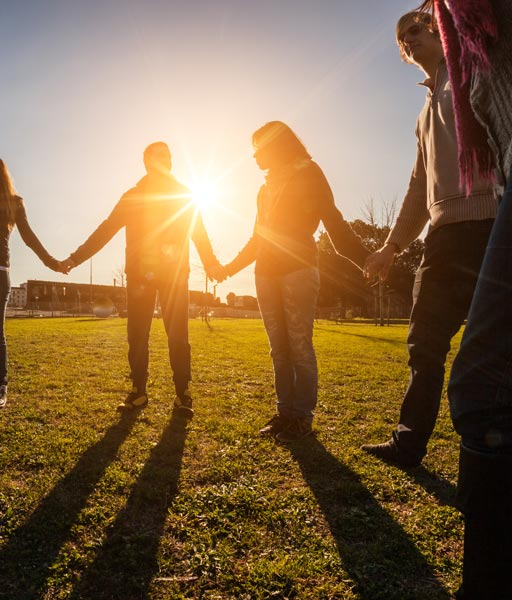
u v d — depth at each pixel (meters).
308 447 2.75
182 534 1.73
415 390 2.45
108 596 1.38
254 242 3.69
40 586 1.41
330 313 50.00
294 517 1.86
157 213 3.60
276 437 2.89
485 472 1.14
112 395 4.06
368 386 4.86
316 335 14.30
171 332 3.53
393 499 2.08
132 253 3.61
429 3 1.59
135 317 3.61
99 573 1.48
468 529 1.17
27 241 3.82
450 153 2.29
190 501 1.99
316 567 1.53
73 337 10.45
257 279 3.23
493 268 1.18
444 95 2.30
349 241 2.98
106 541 1.66
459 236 2.31
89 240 3.69
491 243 1.20
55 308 59.81
